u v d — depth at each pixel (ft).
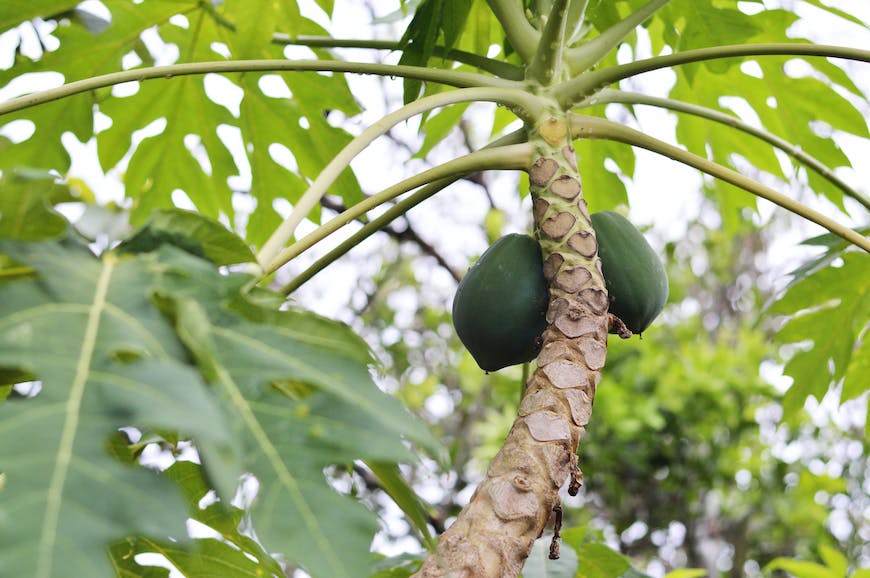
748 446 22.16
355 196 10.71
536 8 8.00
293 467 3.33
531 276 6.86
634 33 11.10
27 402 3.11
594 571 8.16
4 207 4.14
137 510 2.88
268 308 3.89
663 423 20.98
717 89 10.96
